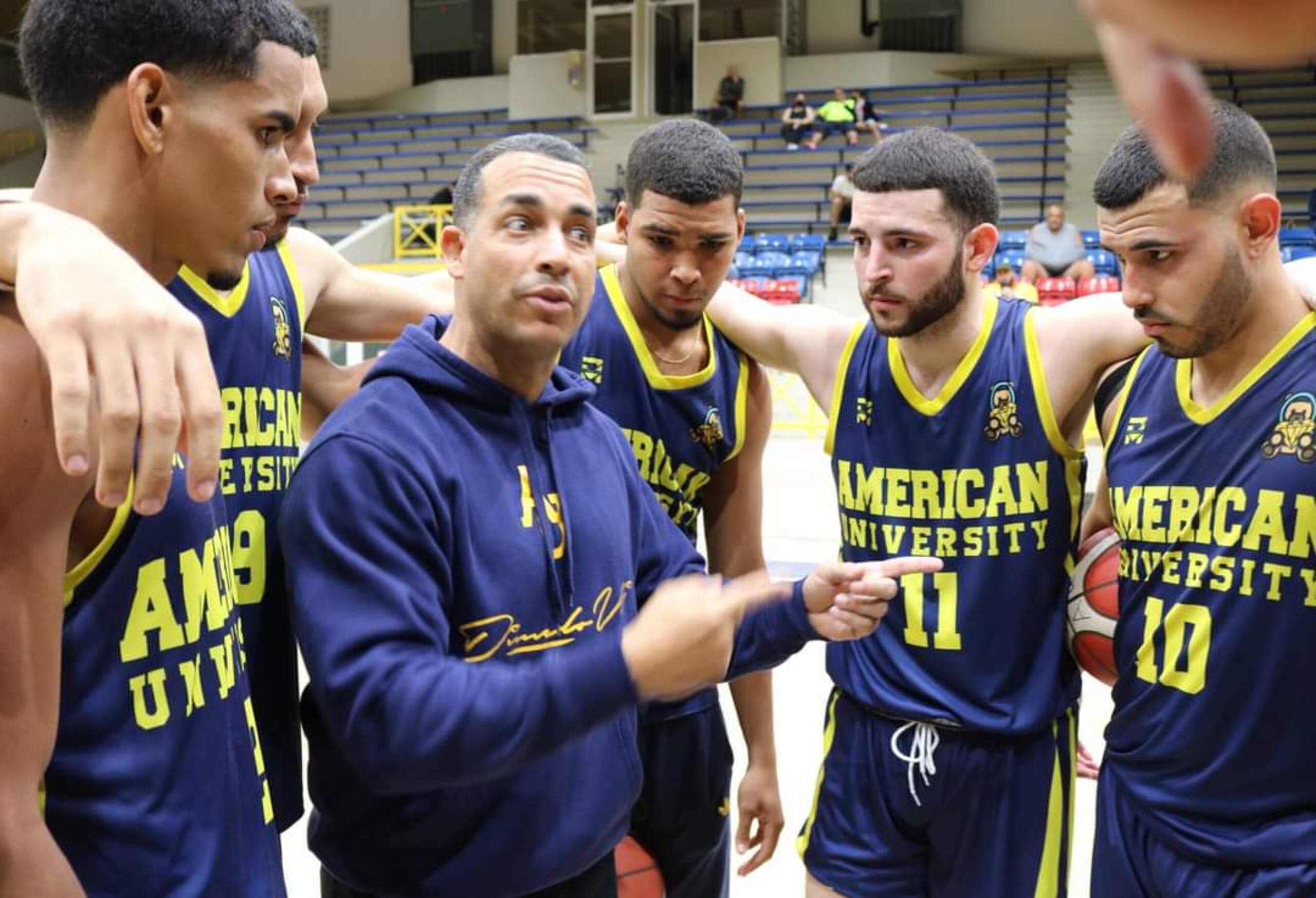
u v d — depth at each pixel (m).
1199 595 1.59
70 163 1.01
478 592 1.30
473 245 1.36
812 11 17.62
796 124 15.44
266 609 1.60
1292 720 1.52
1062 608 1.89
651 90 17.33
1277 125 14.30
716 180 1.83
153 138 0.99
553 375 1.53
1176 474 1.63
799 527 6.58
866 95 16.77
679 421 2.07
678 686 1.02
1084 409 1.91
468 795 1.30
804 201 15.30
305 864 2.91
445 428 1.33
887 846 1.97
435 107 18.44
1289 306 1.56
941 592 1.90
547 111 17.64
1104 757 1.76
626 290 2.04
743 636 1.41
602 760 1.41
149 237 1.03
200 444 0.83
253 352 1.61
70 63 0.98
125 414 0.79
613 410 2.04
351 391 2.04
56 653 0.94
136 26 0.97
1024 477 1.85
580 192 1.36
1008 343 1.87
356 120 18.33
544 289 1.33
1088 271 10.96
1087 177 14.69
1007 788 1.87
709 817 2.15
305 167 1.57
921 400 1.91
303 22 1.14
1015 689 1.86
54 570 0.93
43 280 0.83
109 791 1.06
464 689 1.06
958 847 1.91
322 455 1.23
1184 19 0.28
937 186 1.75
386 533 1.20
